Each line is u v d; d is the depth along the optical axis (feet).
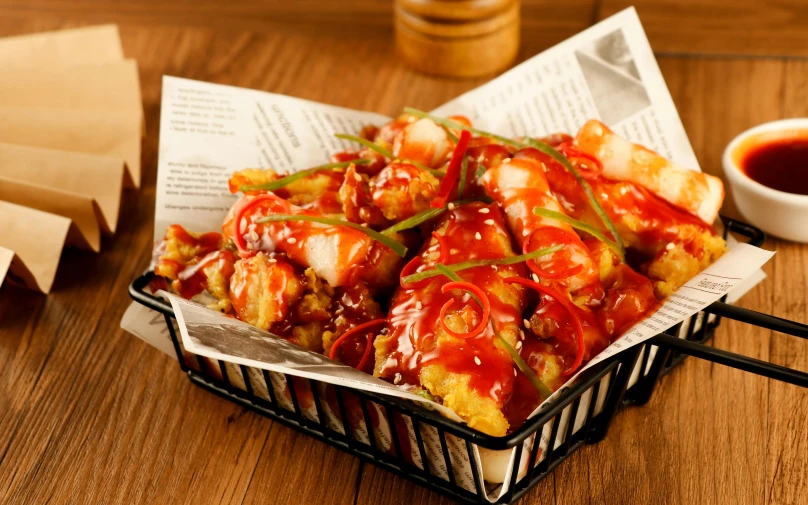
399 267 2.16
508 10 2.78
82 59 2.76
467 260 2.10
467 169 2.21
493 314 2.06
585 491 2.10
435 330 2.05
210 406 2.23
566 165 2.19
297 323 2.15
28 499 2.14
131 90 2.64
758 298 2.34
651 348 2.15
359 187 2.19
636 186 2.23
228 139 2.37
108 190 2.47
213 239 2.27
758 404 2.19
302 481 2.13
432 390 2.02
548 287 2.08
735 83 2.74
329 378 1.96
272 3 3.10
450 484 2.05
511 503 2.05
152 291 2.24
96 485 2.15
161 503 2.12
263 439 2.18
